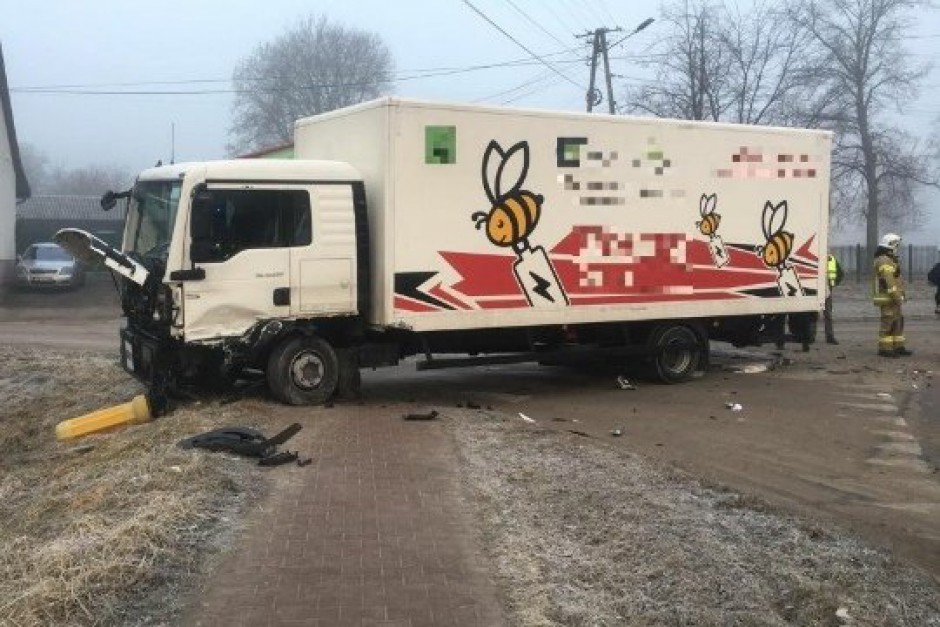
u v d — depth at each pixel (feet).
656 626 15.37
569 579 17.17
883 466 28.22
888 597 16.83
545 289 37.52
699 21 129.90
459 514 20.67
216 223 31.99
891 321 52.95
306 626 14.89
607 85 115.14
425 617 15.31
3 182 108.68
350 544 18.60
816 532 20.15
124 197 36.04
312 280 33.47
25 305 94.79
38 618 14.87
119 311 92.12
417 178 34.47
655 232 40.34
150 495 20.68
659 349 42.39
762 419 35.04
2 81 109.40
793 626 15.64
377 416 32.12
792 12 143.54
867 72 153.48
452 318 35.50
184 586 16.43
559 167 37.65
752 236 43.42
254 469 24.02
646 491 22.72
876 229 157.07
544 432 29.73
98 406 37.81
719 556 18.24
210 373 34.12
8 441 34.88
